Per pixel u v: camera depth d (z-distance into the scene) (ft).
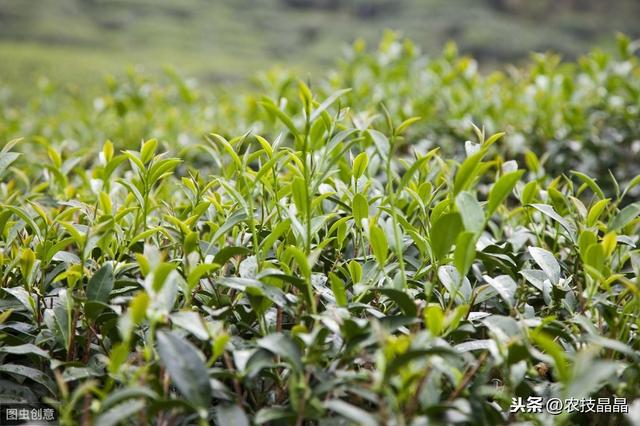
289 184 6.83
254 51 123.44
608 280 5.72
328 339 5.63
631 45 14.37
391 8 139.54
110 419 4.50
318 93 15.38
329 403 4.55
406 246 6.90
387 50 16.17
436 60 16.38
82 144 15.72
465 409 4.76
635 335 6.11
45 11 131.23
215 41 126.72
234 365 5.82
